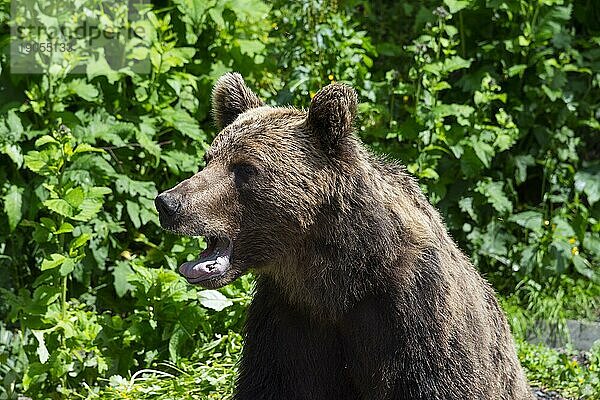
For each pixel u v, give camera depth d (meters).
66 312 10.77
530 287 14.05
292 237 7.73
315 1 13.52
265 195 7.62
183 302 11.08
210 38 13.26
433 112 13.48
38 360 10.91
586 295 14.17
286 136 7.73
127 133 12.15
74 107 12.53
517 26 14.55
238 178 7.67
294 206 7.64
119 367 11.07
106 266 12.48
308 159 7.68
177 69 12.91
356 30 15.47
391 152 13.88
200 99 13.17
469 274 8.41
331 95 7.61
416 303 7.75
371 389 7.96
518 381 8.95
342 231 7.74
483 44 14.71
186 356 11.25
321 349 8.11
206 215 7.55
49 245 11.80
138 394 10.34
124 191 12.38
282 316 8.12
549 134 14.77
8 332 11.89
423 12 14.07
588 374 12.01
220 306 10.99
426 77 13.70
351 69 13.36
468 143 13.63
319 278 7.84
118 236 12.67
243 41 13.26
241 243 7.72
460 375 7.82
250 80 13.82
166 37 12.27
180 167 12.44
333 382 8.20
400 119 14.48
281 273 7.92
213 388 10.43
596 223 14.63
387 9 16.42
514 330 13.34
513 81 14.79
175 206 7.49
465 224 14.34
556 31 14.37
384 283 7.77
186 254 11.62
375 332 7.84
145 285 11.11
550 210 15.02
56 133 10.60
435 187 13.84
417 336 7.73
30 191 11.87
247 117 7.98
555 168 14.85
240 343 11.10
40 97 11.89
